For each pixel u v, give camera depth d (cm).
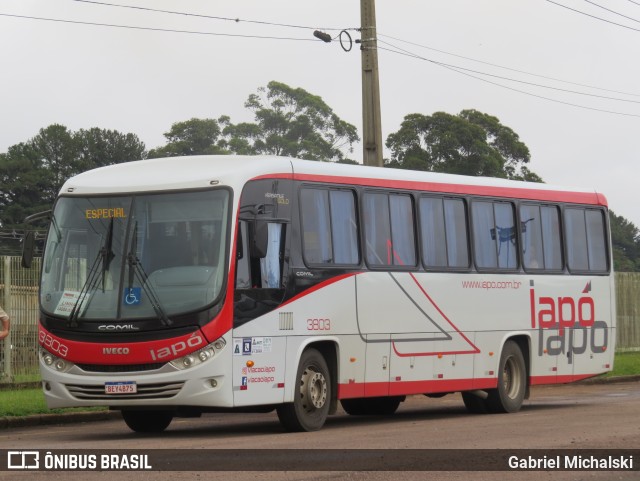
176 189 1703
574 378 2420
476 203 2212
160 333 1642
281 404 1766
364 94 2862
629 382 3366
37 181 8494
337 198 1897
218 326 1639
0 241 4638
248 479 1139
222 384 1639
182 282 1659
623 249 10688
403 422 1972
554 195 2405
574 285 2422
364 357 1916
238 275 1675
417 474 1180
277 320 1734
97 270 1694
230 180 1692
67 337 1683
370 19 2866
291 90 9969
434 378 2073
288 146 9644
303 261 1800
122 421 2142
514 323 2269
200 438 1645
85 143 9200
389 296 1972
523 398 2288
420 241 2064
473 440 1527
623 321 4184
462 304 2142
